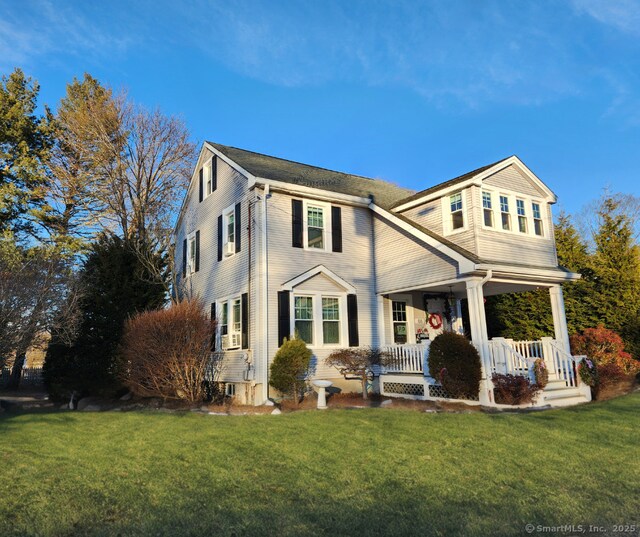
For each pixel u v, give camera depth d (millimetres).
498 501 5168
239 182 15992
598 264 19219
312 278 15172
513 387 11609
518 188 14914
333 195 15961
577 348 16203
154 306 16906
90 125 25312
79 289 14570
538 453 7043
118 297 16359
